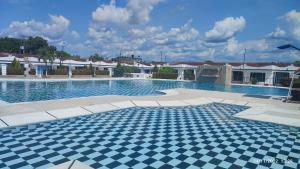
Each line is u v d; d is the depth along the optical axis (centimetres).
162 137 820
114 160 622
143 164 600
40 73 3944
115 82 3462
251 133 890
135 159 630
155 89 2570
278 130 937
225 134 871
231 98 1738
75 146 714
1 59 3541
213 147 732
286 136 858
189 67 4453
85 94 1962
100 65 4872
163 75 4319
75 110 1160
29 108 1123
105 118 1080
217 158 647
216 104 1552
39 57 3888
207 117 1149
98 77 4131
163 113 1230
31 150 674
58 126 925
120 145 733
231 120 1090
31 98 1616
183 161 623
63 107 1187
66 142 747
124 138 800
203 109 1368
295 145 761
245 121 1078
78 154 655
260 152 696
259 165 605
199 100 1630
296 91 1585
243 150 711
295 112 1216
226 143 772
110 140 776
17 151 665
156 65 5275
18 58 3716
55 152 665
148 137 817
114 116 1127
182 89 2380
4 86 2334
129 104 1405
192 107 1433
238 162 622
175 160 629
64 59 4384
